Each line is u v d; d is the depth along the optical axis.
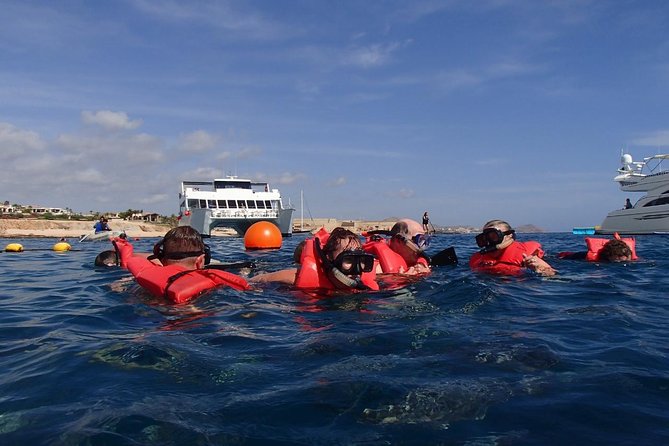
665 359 3.26
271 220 39.12
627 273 7.96
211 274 5.79
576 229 51.25
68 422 2.24
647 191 38.56
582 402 2.51
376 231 8.05
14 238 49.25
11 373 2.98
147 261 6.35
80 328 4.23
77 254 16.69
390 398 2.51
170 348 3.38
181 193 40.78
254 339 3.70
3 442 2.06
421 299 5.34
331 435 2.13
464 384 2.71
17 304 5.66
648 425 2.27
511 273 7.63
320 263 5.95
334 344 3.52
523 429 2.21
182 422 2.23
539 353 3.31
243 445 2.04
